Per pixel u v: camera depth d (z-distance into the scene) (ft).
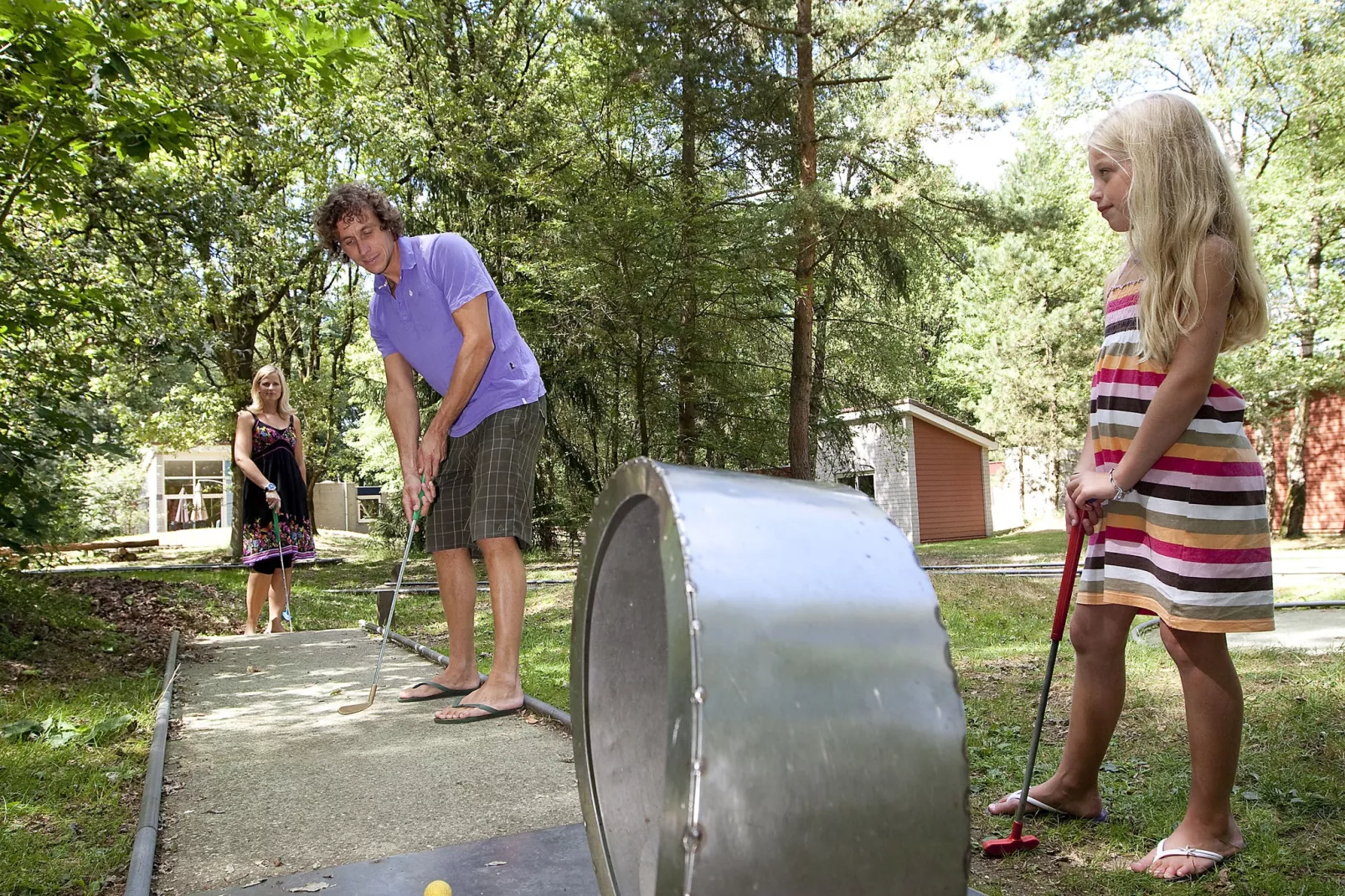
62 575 27.99
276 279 46.01
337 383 72.90
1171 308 6.93
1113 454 7.60
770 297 48.91
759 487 4.30
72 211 21.66
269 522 20.80
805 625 3.80
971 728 11.18
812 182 45.09
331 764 9.43
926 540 81.97
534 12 57.31
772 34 47.14
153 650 17.74
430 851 7.03
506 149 53.52
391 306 11.14
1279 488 70.95
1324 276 57.98
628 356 49.24
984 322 92.32
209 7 18.81
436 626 24.86
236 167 39.78
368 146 51.70
